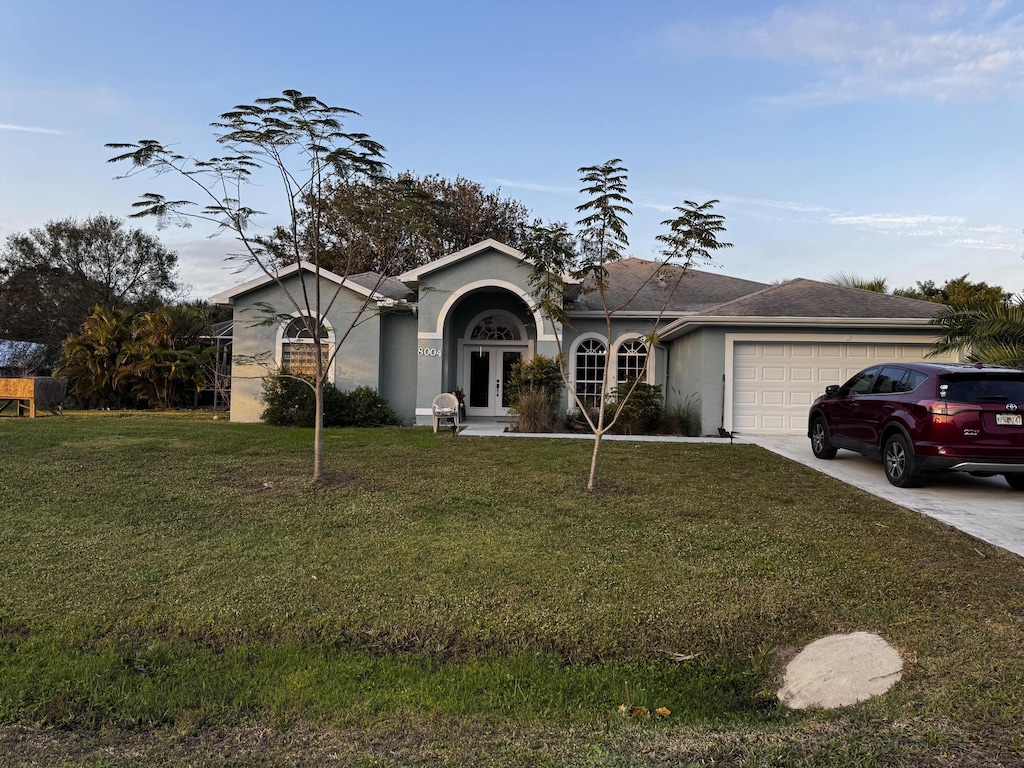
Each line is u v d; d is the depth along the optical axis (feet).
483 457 36.09
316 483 28.96
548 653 14.75
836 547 20.83
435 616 16.14
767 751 10.46
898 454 29.94
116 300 120.26
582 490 28.37
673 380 59.72
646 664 14.37
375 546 21.06
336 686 13.24
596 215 27.76
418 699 12.76
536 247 29.30
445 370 58.80
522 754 10.61
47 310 115.55
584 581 18.12
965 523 23.58
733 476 31.81
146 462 33.47
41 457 34.45
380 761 10.48
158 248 125.49
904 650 14.01
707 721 12.07
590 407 57.93
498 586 17.83
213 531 22.68
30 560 19.79
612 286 67.56
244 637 15.40
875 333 48.14
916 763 10.01
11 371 95.04
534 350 64.34
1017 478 29.43
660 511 25.12
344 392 58.29
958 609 15.90
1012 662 13.08
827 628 15.51
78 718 12.08
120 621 15.87
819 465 35.50
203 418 62.08
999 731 10.82
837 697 12.74
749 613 16.14
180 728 11.69
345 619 16.03
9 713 12.10
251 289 58.70
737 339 48.83
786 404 48.85
